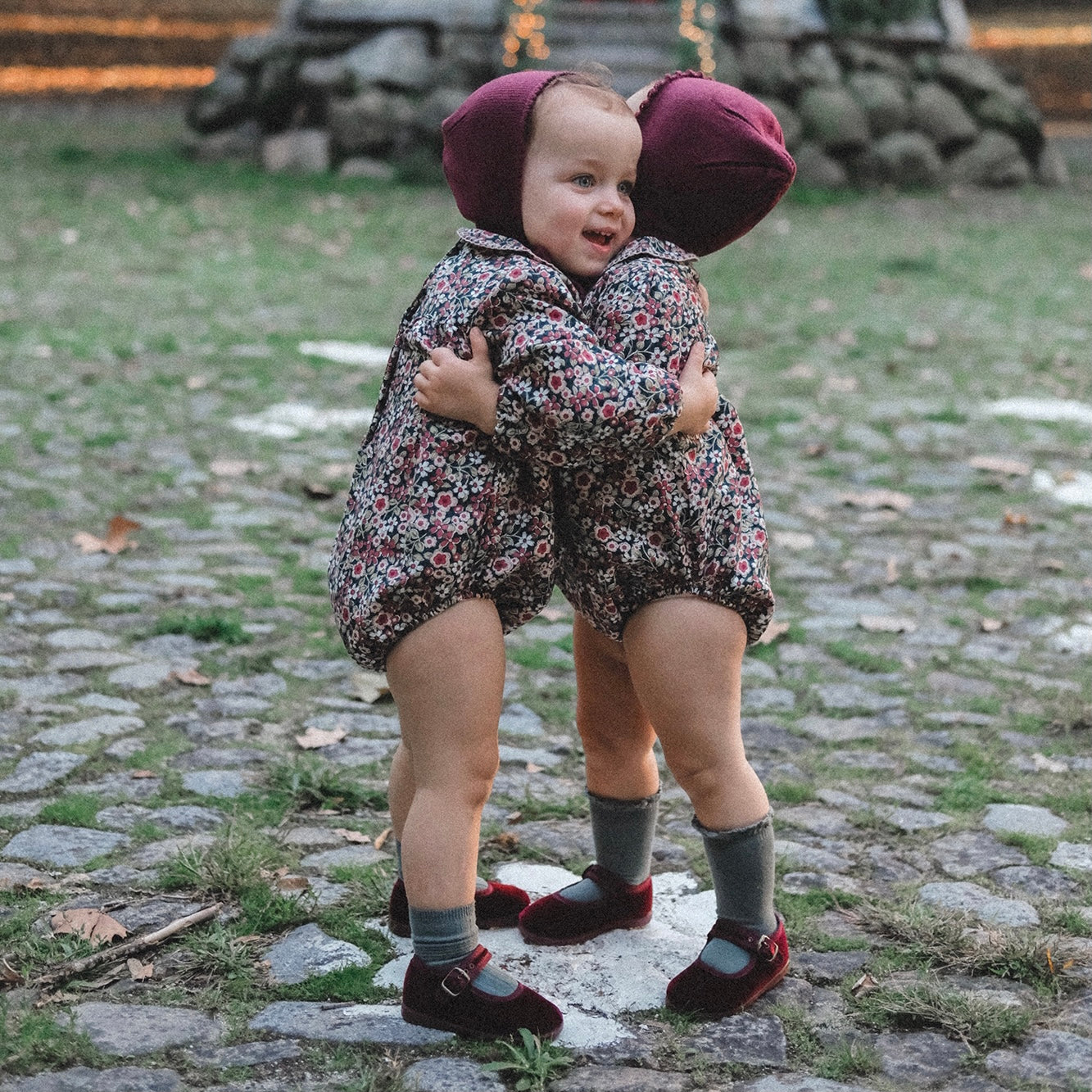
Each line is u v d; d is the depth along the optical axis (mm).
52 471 5906
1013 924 2898
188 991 2580
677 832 3307
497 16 16094
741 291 10484
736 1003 2547
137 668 4098
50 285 9688
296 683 4070
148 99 22766
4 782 3371
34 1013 2477
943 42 16750
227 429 6652
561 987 2654
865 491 6113
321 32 16391
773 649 4477
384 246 11820
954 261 11930
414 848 2451
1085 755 3771
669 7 16266
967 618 4766
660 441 2342
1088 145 20562
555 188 2426
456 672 2412
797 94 16016
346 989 2598
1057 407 7527
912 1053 2449
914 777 3613
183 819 3236
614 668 2717
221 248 11359
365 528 2449
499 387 2350
